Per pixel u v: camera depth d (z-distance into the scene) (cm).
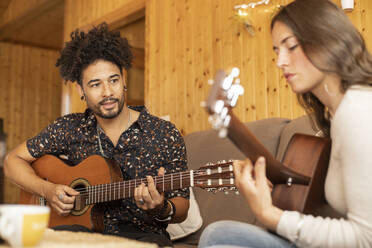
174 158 186
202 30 349
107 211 182
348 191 94
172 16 381
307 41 104
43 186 190
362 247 92
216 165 149
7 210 81
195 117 350
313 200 107
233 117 95
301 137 114
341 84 106
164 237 169
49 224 187
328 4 107
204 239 107
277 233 103
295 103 276
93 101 188
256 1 302
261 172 100
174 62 375
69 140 200
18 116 765
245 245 103
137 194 162
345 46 104
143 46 561
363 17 243
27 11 637
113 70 189
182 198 178
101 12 475
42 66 793
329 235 94
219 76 89
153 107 393
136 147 186
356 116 94
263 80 296
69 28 531
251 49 306
